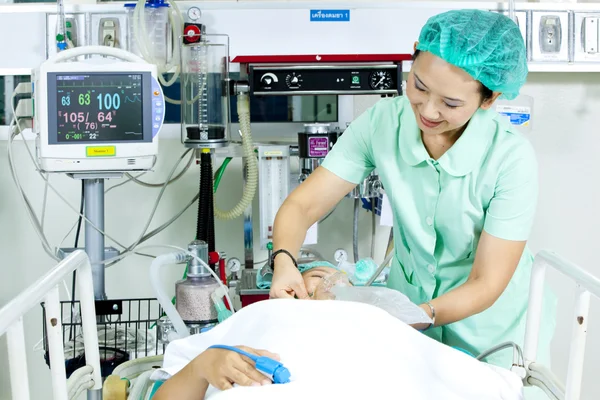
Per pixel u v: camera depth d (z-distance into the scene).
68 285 2.97
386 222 2.58
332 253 3.03
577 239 3.09
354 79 2.50
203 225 2.43
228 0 2.79
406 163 1.81
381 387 1.37
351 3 2.80
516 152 1.72
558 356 3.12
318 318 1.54
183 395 1.45
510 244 1.70
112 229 2.99
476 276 1.71
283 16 2.80
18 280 2.99
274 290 1.73
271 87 2.49
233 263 2.58
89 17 2.74
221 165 2.73
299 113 2.96
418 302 1.93
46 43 2.77
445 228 1.80
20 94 2.70
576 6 2.86
